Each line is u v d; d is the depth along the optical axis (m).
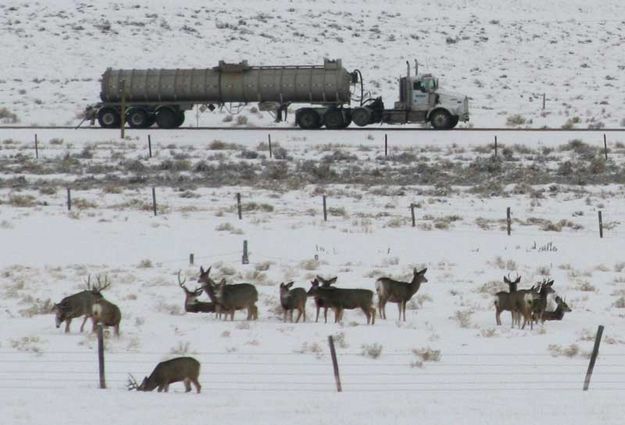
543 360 83.06
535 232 159.00
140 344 85.88
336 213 175.75
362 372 77.44
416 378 75.75
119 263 132.25
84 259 135.38
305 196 197.75
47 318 97.00
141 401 65.00
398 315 100.62
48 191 199.25
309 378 75.19
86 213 172.75
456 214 177.12
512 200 192.38
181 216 171.00
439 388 72.38
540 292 98.75
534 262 135.25
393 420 60.44
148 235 152.75
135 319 96.38
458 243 148.12
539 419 61.22
